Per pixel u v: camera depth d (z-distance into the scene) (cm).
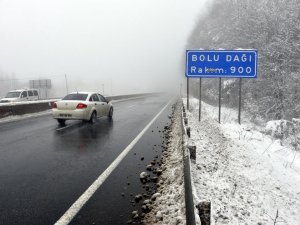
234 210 540
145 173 677
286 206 627
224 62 1627
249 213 538
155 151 938
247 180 723
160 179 654
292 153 1248
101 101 1723
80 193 576
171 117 1914
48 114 2192
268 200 629
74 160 823
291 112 2197
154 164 785
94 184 626
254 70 1598
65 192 581
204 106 2808
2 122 1700
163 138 1167
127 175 689
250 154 1005
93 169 736
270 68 2486
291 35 2405
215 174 706
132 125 1544
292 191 739
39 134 1259
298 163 1096
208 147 980
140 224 453
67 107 1516
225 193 605
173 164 751
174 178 623
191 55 1656
